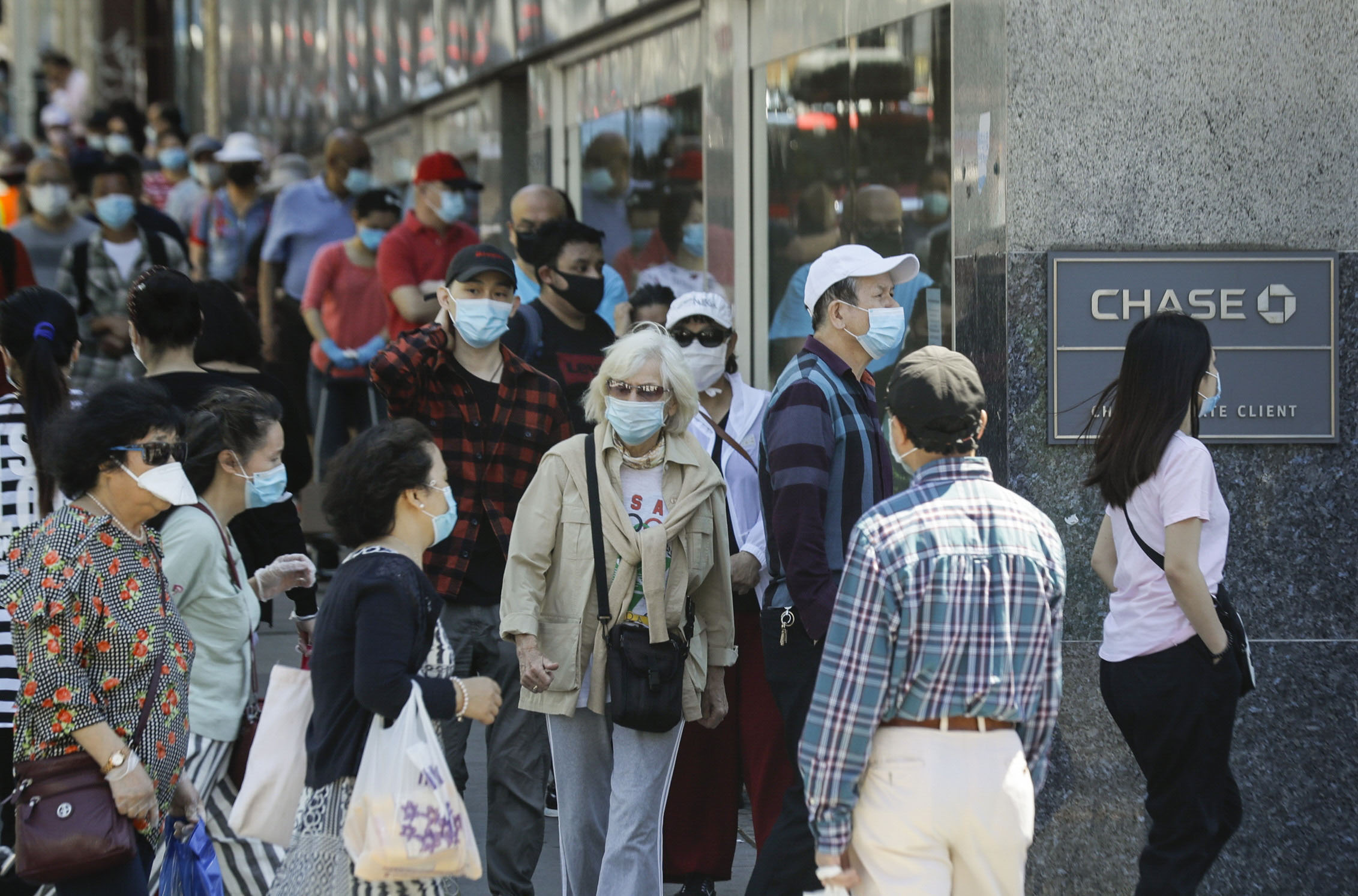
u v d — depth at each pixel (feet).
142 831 41.09
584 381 71.67
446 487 41.37
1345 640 56.90
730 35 84.28
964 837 36.60
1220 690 46.80
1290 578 56.90
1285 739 56.80
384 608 38.91
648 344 49.98
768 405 51.24
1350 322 56.80
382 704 38.17
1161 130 56.24
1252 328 56.49
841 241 74.33
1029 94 55.88
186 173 163.63
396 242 99.60
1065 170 56.03
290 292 118.21
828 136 75.25
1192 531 45.73
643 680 48.32
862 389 50.52
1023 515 37.40
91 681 40.68
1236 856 56.80
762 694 56.49
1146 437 46.44
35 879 39.55
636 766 49.34
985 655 36.32
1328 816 56.80
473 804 67.77
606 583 49.44
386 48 139.33
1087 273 56.03
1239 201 56.44
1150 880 47.62
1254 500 56.85
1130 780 56.08
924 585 36.19
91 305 103.76
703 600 51.98
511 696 54.80
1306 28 56.24
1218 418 56.54
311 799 39.47
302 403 120.16
